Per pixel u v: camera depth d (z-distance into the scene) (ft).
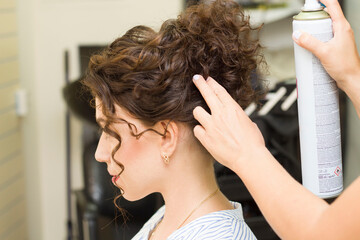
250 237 3.67
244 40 3.87
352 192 2.75
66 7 10.98
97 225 9.01
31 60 10.86
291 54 9.55
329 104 3.40
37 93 11.22
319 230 2.82
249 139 3.15
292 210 2.93
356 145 9.03
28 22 10.68
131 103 3.49
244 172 3.10
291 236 2.94
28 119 10.71
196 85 3.39
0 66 9.39
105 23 11.00
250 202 8.52
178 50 3.47
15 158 10.08
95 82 3.59
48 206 11.67
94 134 9.32
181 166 3.65
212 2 3.77
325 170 3.48
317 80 3.35
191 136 3.59
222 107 3.26
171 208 3.77
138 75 3.45
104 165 9.16
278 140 8.54
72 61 11.17
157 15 10.82
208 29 3.61
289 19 9.47
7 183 9.70
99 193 9.10
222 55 3.59
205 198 3.70
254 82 4.61
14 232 10.03
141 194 3.80
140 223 9.25
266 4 9.52
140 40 3.61
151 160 3.64
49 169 11.52
